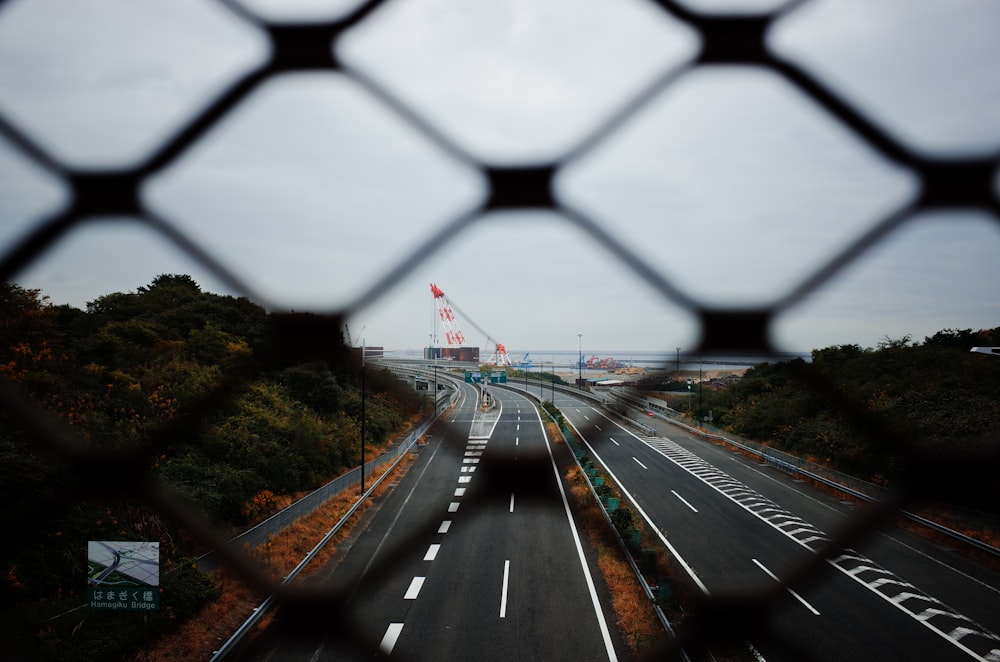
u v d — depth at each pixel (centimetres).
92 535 1228
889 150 185
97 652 995
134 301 2822
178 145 199
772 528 2000
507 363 11588
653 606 1305
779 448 3155
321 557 1655
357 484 2445
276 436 2328
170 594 1168
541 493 2162
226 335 2512
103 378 1748
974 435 1770
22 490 880
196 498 1598
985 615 1315
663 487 2598
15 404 245
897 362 2345
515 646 1195
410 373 3944
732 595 700
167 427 257
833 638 1197
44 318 1709
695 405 4403
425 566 1627
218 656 1070
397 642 1206
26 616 1012
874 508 255
